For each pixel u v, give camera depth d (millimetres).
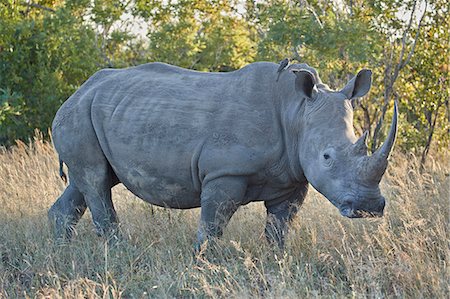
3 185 13406
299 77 8914
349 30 16406
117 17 20703
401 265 8492
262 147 9227
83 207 11047
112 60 21047
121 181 10320
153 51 21391
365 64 17562
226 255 9305
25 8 20328
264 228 10289
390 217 10430
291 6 17312
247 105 9383
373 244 9500
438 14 17312
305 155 8883
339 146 8562
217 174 9250
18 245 10234
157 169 9703
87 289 8133
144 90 10008
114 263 9328
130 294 8516
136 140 9781
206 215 9383
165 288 8562
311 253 9289
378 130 16562
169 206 10031
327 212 10812
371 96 17688
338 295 8109
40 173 14023
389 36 17531
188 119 9508
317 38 16469
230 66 22906
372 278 8359
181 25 21266
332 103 8914
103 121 10133
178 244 9984
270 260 9328
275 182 9422
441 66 17406
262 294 8484
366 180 8242
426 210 10477
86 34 19500
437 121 17797
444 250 9031
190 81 9922
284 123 9266
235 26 22688
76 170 10453
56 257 9438
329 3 18172
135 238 10273
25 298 8219
